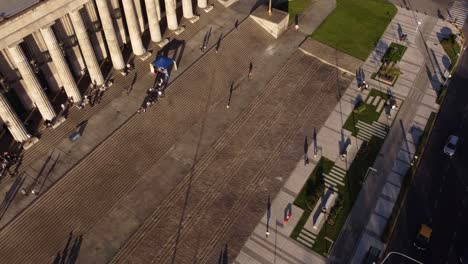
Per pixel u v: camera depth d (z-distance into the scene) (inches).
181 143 2285.9
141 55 2637.8
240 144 2314.2
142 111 2330.2
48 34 1993.1
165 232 1945.1
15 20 1820.9
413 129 2429.9
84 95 2375.7
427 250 1921.8
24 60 1941.4
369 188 2150.6
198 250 1898.4
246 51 2817.4
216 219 2005.4
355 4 3294.8
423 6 3314.5
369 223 2014.0
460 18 3208.7
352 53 2876.5
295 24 3075.8
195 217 2006.6
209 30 2886.3
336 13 3193.9
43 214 1904.5
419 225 2012.8
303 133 2391.7
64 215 1931.6
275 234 1962.4
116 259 1844.2
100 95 2389.3
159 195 2066.9
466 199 2119.8
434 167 2252.7
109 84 2436.0
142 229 1943.9
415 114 2513.5
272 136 2367.1
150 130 2292.1
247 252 1899.6
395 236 1974.7
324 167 2231.8
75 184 2021.4
